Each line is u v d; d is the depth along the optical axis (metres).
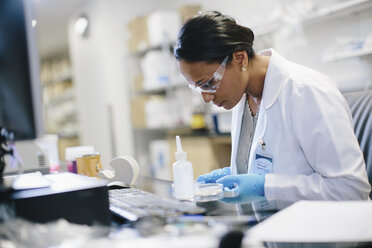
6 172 1.33
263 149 1.26
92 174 1.35
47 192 0.71
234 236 0.50
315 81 1.16
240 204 0.90
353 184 1.00
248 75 1.26
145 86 4.68
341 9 2.79
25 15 0.92
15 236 0.61
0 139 1.04
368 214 0.68
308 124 1.09
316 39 3.23
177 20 4.52
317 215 0.69
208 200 0.96
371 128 1.20
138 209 0.82
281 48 3.36
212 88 1.19
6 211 0.67
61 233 0.61
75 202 0.73
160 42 4.41
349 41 2.83
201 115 3.91
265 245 0.63
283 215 0.70
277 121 1.20
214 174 1.49
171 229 0.61
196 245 0.51
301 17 3.09
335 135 1.04
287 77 1.21
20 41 0.91
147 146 5.09
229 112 3.51
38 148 1.67
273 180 1.07
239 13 4.03
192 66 1.14
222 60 1.15
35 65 0.94
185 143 3.94
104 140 5.34
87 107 5.74
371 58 2.83
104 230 0.65
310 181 1.05
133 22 4.79
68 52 9.21
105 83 5.16
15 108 0.91
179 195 0.99
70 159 1.50
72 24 6.04
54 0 5.37
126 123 5.09
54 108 8.29
